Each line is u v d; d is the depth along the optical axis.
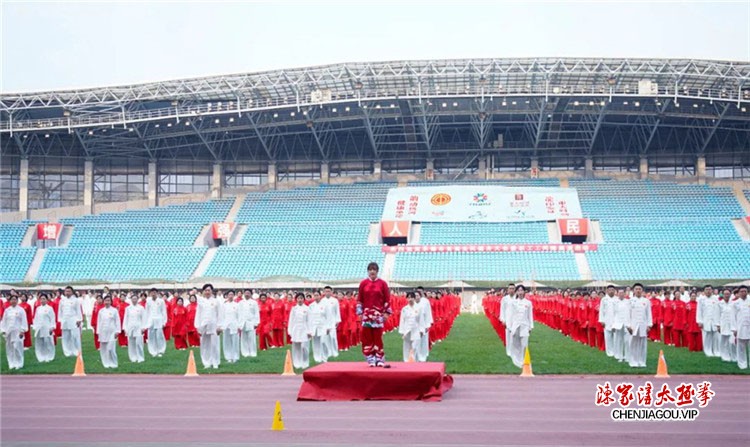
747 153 78.62
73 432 14.77
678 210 74.62
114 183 81.62
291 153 83.38
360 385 18.20
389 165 84.06
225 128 73.81
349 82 67.56
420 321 25.64
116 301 35.22
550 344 33.62
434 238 72.31
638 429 14.68
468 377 22.50
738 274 64.38
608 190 78.06
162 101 71.25
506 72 64.88
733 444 13.44
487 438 13.87
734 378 22.23
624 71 64.12
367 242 72.88
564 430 14.57
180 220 78.44
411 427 14.84
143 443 13.73
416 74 64.50
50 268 70.12
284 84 67.12
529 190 75.94
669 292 36.91
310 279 66.50
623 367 24.70
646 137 79.25
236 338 28.11
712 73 64.12
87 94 68.19
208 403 18.05
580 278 65.00
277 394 19.41
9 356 26.52
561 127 75.88
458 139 80.81
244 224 77.12
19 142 75.56
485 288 66.44
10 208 79.31
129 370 25.38
